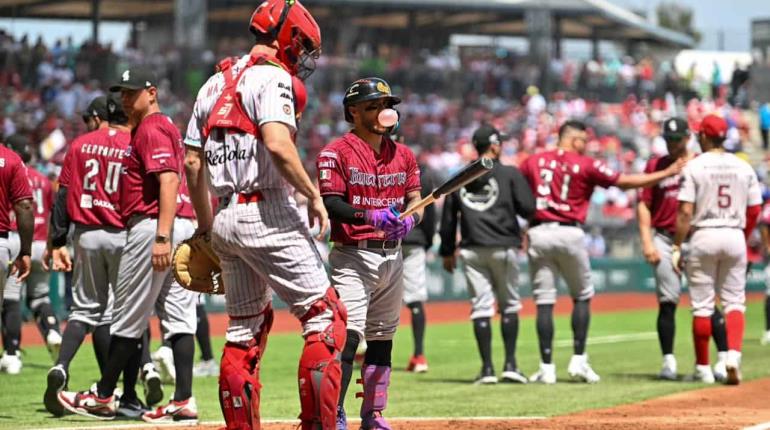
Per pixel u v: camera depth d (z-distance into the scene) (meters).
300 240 20.08
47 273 41.75
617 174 38.28
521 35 169.62
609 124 147.12
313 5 139.75
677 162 37.94
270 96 19.64
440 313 82.81
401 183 24.81
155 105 27.77
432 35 157.88
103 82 116.81
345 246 24.20
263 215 19.86
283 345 56.34
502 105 143.75
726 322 38.34
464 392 36.19
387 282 24.53
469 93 143.50
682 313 83.94
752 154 151.38
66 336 29.16
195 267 21.73
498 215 38.78
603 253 107.19
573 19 161.88
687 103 157.38
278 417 29.78
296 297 20.12
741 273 38.22
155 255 26.62
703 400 33.69
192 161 21.19
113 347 28.14
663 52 174.62
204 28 125.44
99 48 117.94
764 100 159.25
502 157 125.06
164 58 121.56
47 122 104.25
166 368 36.47
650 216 40.47
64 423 27.75
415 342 44.12
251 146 19.86
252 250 19.94
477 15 156.75
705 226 38.03
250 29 20.95
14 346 40.94
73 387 36.59
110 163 28.41
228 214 20.05
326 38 144.25
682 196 38.00
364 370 25.03
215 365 40.34
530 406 32.19
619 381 39.84
